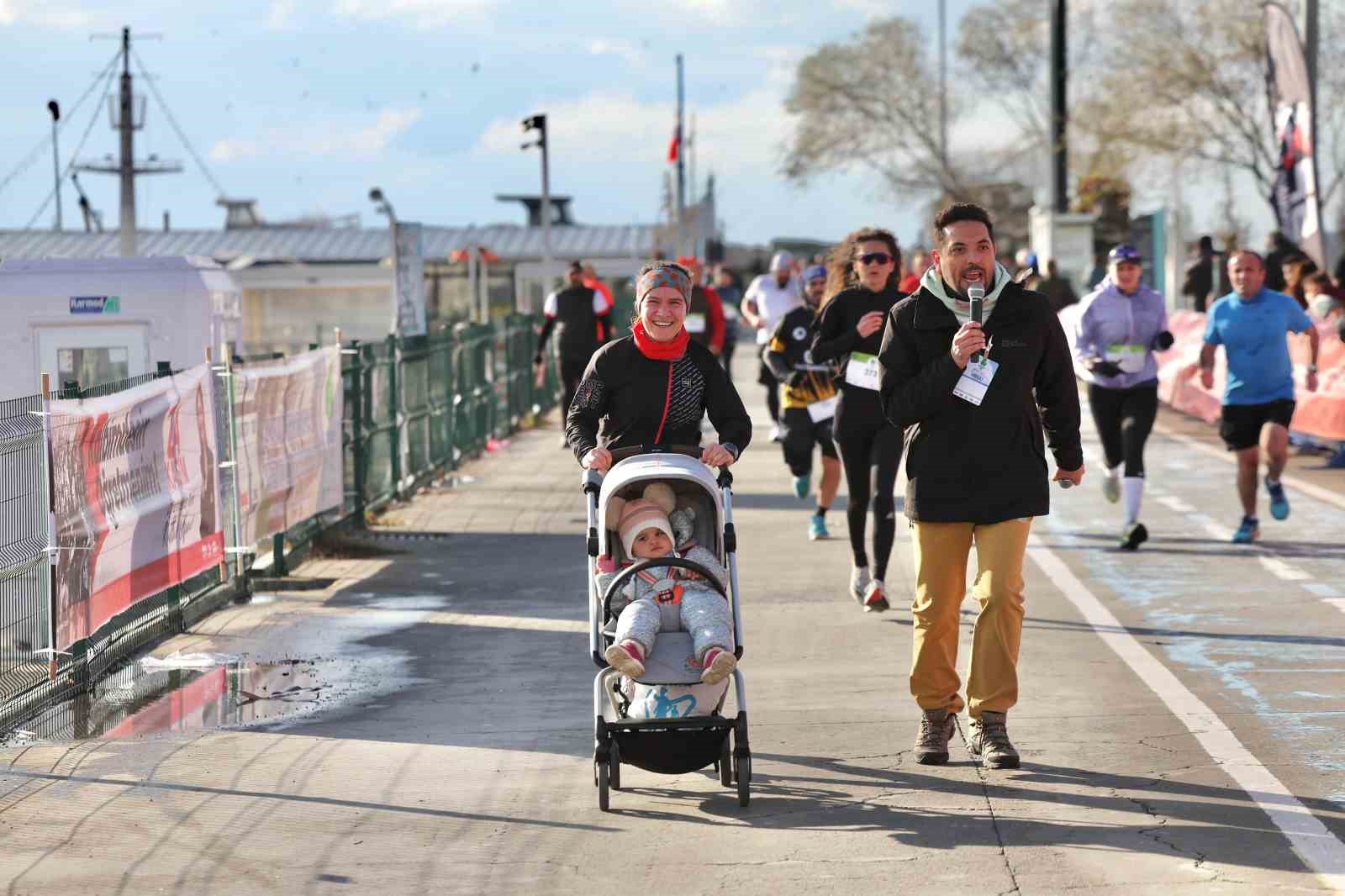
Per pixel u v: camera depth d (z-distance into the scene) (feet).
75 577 33.17
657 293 26.48
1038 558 47.16
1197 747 27.02
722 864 22.11
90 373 50.80
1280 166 98.58
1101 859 21.77
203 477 41.34
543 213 159.12
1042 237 147.23
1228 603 39.78
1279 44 97.55
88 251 286.87
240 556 44.39
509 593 44.42
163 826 24.41
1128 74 178.81
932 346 26.27
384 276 202.69
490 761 27.66
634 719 24.54
